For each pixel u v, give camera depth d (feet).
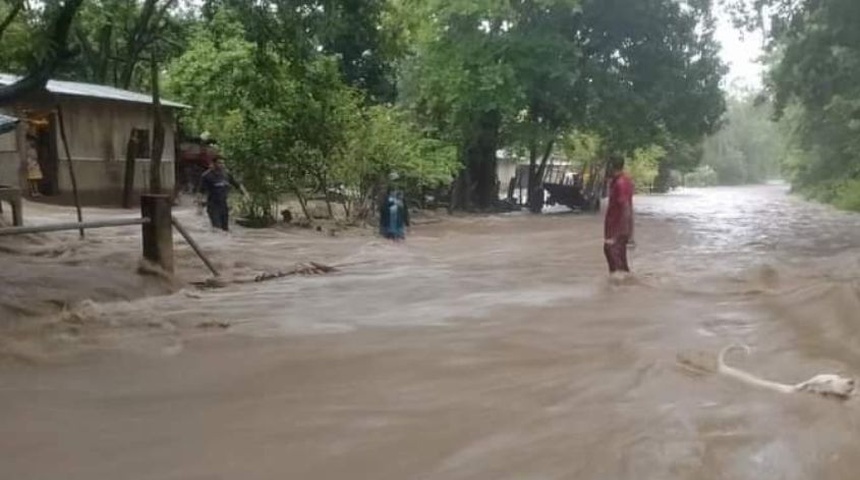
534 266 52.90
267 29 47.21
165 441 19.60
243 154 78.23
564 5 109.70
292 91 79.05
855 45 79.20
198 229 69.21
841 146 162.09
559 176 167.32
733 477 17.26
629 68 122.72
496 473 17.62
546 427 20.43
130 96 88.12
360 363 26.76
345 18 44.86
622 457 18.40
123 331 31.68
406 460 18.38
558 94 115.85
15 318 32.83
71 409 22.00
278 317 34.73
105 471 17.81
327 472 17.75
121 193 87.40
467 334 31.14
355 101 86.07
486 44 111.34
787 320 33.40
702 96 124.06
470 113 113.39
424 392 23.48
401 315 35.17
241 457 18.58
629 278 44.93
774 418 20.93
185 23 97.04
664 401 22.47
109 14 75.10
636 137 123.85
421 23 108.06
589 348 28.73
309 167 81.56
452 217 104.78
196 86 93.09
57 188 81.15
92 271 42.14
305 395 23.26
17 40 62.13
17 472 17.75
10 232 35.24
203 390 23.76
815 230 87.25
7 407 22.13
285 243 64.08
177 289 41.78
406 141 90.94
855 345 28.86
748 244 69.26
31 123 77.46
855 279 42.09
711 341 29.76
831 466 17.83
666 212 127.03
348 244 64.69
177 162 101.40
